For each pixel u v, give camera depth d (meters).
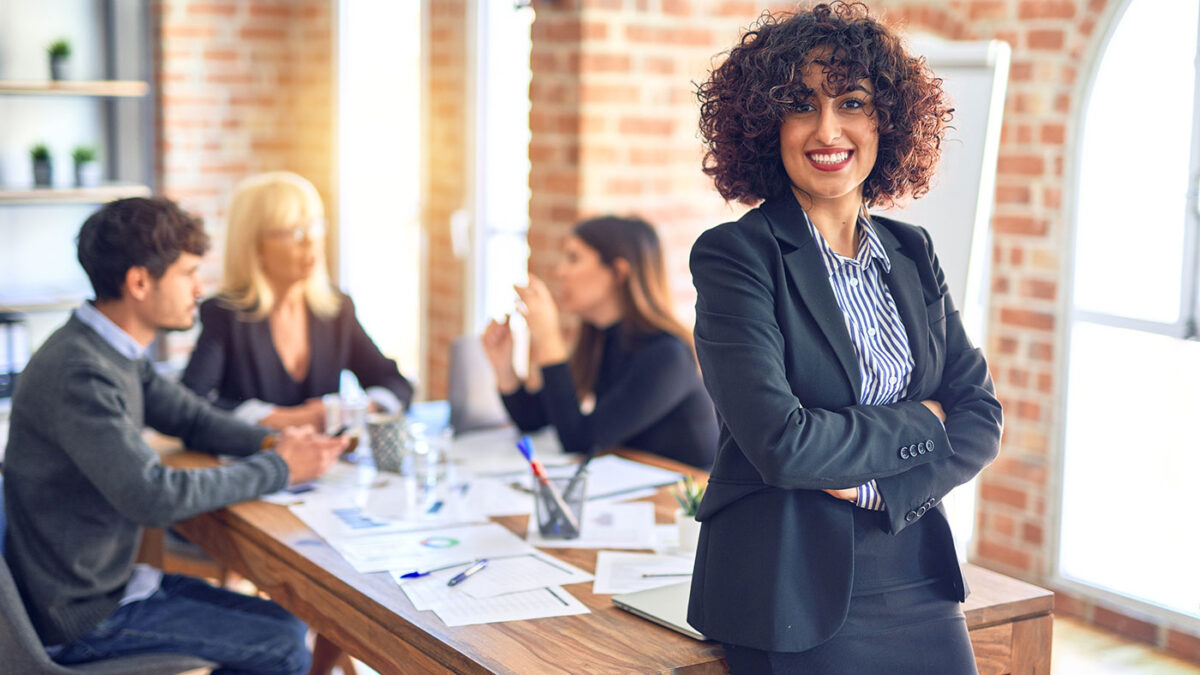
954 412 1.61
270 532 2.22
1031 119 3.70
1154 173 3.56
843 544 1.50
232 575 3.69
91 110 5.41
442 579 1.96
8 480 2.28
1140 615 3.59
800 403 1.52
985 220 2.84
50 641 2.25
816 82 1.50
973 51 2.87
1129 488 3.69
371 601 1.86
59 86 5.00
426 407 3.76
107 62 5.42
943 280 1.70
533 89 4.01
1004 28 3.73
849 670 1.50
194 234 2.37
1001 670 1.85
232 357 3.19
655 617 1.75
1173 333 3.51
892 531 1.50
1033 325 3.77
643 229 2.94
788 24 1.53
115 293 2.31
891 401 1.58
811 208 1.59
